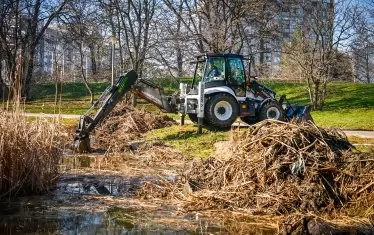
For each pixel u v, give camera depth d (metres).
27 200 7.01
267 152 7.14
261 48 27.00
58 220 5.92
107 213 6.34
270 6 24.78
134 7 25.23
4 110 7.68
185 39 24.95
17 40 28.20
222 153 9.08
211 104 14.80
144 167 10.13
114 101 13.00
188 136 14.10
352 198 6.51
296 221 5.65
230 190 7.00
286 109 15.30
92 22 28.39
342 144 7.65
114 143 13.66
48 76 33.56
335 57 26.20
